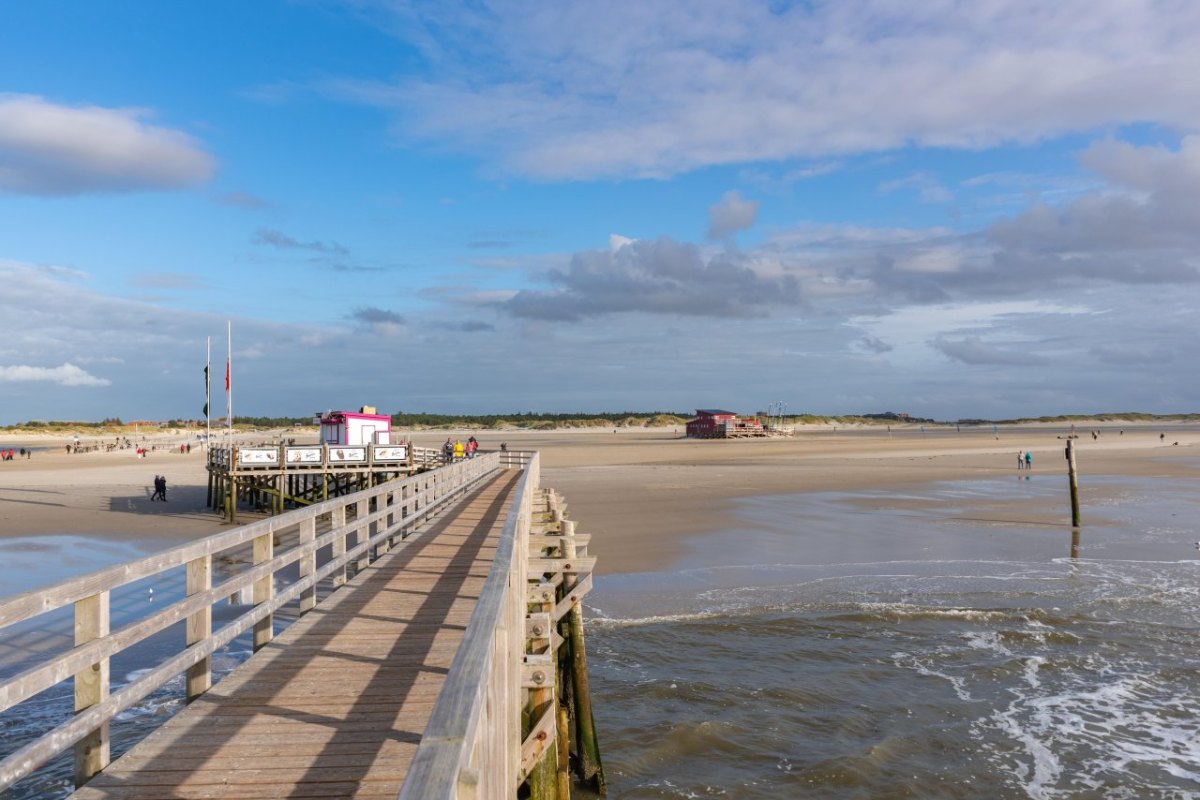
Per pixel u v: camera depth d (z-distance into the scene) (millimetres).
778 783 10500
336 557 10469
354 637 8359
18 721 11352
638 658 14859
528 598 9844
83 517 31766
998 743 11578
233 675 7156
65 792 9539
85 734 4887
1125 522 29812
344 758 5453
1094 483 44312
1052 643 15648
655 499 37250
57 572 20828
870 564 22469
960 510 33219
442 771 2330
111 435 163375
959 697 13203
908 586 19859
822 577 20875
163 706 11859
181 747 5609
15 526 29188
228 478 30875
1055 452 74000
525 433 189250
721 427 125000
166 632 15273
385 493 12758
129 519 31250
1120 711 12664
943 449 82312
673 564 22484
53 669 4508
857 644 15609
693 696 13188
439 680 7039
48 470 58656
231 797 4887
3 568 21344
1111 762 11047
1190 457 66250
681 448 90500
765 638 15953
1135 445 88125
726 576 21016
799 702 12977
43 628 15242
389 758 5461
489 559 12859
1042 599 18578
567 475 51438
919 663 14680
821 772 10719
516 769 6246
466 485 24688
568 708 11336
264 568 7938
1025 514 31953
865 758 11000
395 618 9133
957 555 23719
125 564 5434
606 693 13328
